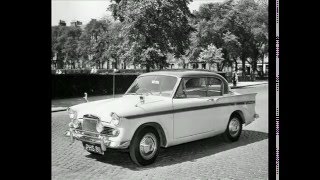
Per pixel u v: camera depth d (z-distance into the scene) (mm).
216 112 6625
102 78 20281
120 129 5191
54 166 5301
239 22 39375
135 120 5281
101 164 5547
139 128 5355
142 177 4863
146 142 5438
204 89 6602
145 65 22531
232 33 39344
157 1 21609
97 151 5473
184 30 25234
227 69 50469
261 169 5117
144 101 5703
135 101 5824
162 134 5750
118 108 5379
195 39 38656
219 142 7137
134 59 21953
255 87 28109
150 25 21625
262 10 39188
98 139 5336
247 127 9023
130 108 5344
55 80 17266
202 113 6332
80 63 37844
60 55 39312
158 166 5430
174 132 5848
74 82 18422
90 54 34156
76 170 5152
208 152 6301
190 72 6551
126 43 22109
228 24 38969
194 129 6203
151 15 21891
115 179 4742
